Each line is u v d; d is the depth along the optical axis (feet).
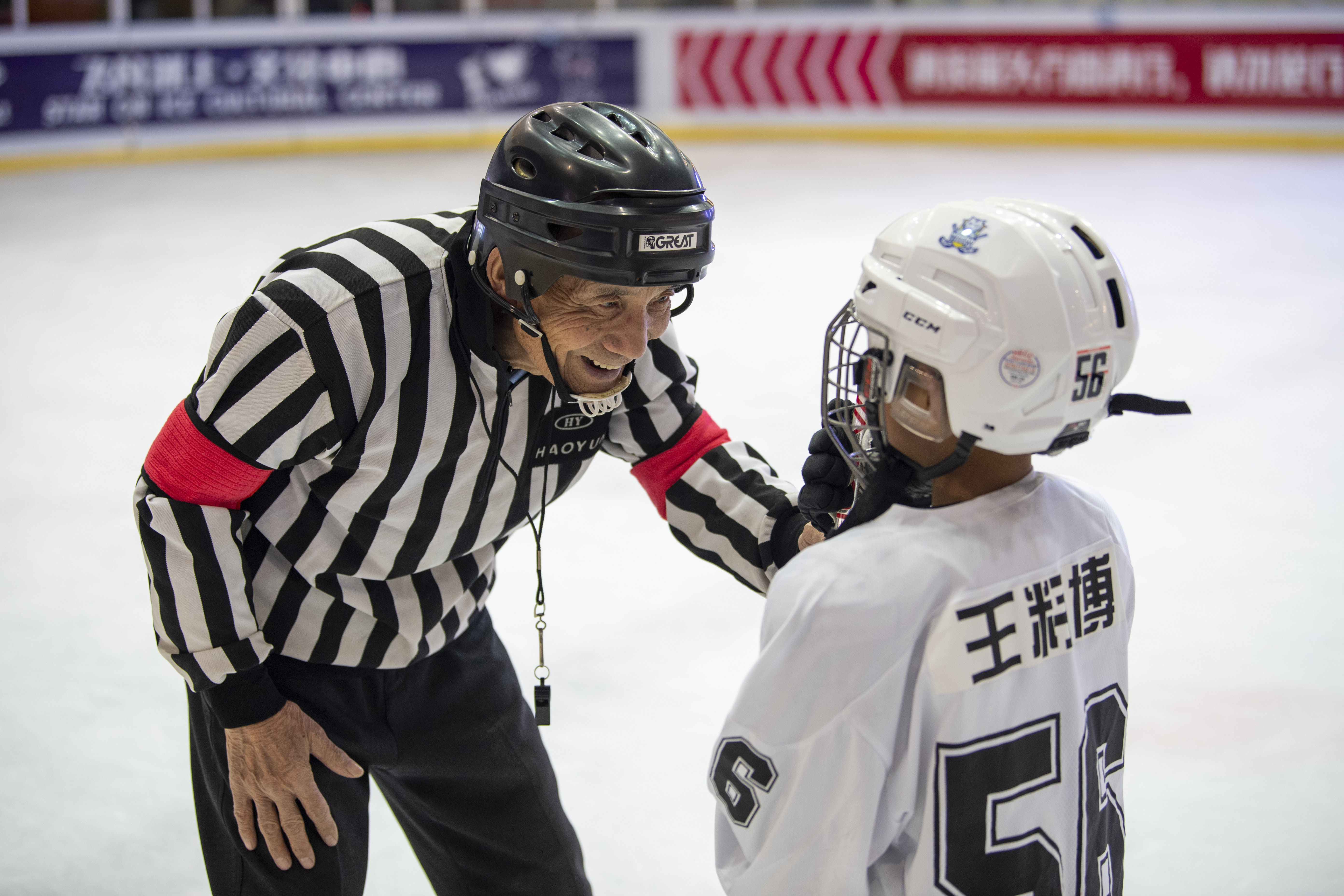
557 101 109.40
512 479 12.68
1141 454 38.78
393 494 12.01
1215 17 101.76
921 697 9.29
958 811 9.50
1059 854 10.00
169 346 50.93
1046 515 9.84
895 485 9.85
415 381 11.48
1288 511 34.22
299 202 82.02
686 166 10.89
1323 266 64.28
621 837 20.18
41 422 41.78
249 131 102.99
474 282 11.46
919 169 94.38
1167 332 52.75
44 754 22.53
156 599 11.60
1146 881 19.19
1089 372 9.18
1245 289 59.77
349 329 11.05
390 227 11.89
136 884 18.92
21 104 94.12
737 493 13.34
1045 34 105.19
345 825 13.05
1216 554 31.40
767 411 42.27
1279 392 44.88
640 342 10.99
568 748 22.72
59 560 31.09
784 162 97.81
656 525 33.40
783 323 53.72
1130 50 103.91
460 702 13.91
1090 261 9.20
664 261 10.55
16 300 58.29
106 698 24.58
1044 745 9.75
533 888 14.75
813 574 9.31
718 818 10.43
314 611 12.67
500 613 28.22
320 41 103.40
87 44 96.02
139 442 39.93
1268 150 102.32
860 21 107.45
